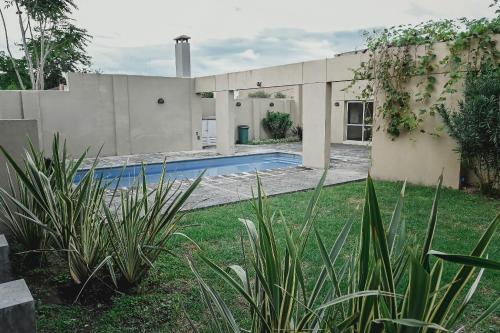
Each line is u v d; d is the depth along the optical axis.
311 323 1.54
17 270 3.46
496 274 3.38
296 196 6.81
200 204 6.25
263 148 15.44
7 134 3.91
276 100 18.91
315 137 10.34
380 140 8.57
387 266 1.18
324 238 4.41
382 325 1.21
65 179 3.29
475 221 5.17
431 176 7.76
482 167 6.84
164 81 14.41
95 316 2.80
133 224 3.04
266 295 1.48
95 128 13.16
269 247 1.43
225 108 13.44
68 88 12.56
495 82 6.14
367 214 1.25
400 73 7.90
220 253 4.02
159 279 3.38
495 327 2.62
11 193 3.97
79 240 3.05
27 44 21.16
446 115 6.95
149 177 10.61
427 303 1.14
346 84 16.69
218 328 1.65
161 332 2.60
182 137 15.09
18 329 2.14
